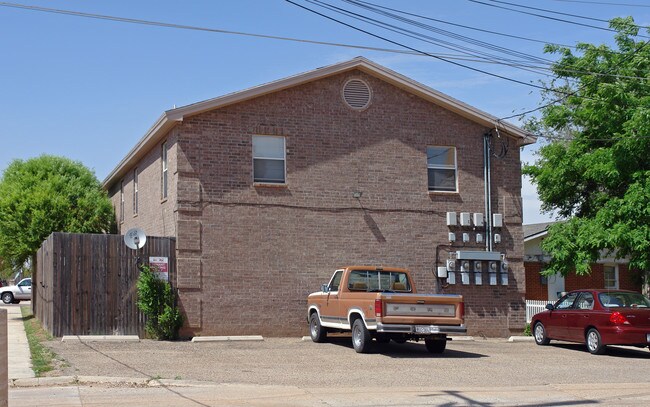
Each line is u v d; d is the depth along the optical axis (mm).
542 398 11828
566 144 28234
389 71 22531
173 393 11680
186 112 20406
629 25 25406
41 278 24953
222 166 20859
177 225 20281
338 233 21812
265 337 20734
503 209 23750
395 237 22406
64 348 17422
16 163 30969
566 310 19734
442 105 23328
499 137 23938
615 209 23266
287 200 21406
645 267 22891
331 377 13703
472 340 22156
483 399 11633
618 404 11336
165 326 19781
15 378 12641
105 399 11047
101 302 19844
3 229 28719
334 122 22172
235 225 20828
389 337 17516
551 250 24594
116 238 20094
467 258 22734
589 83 25109
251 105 21328
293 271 21234
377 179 22422
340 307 18266
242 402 11055
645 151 23016
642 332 17688
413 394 11945
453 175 23484
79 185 30141
